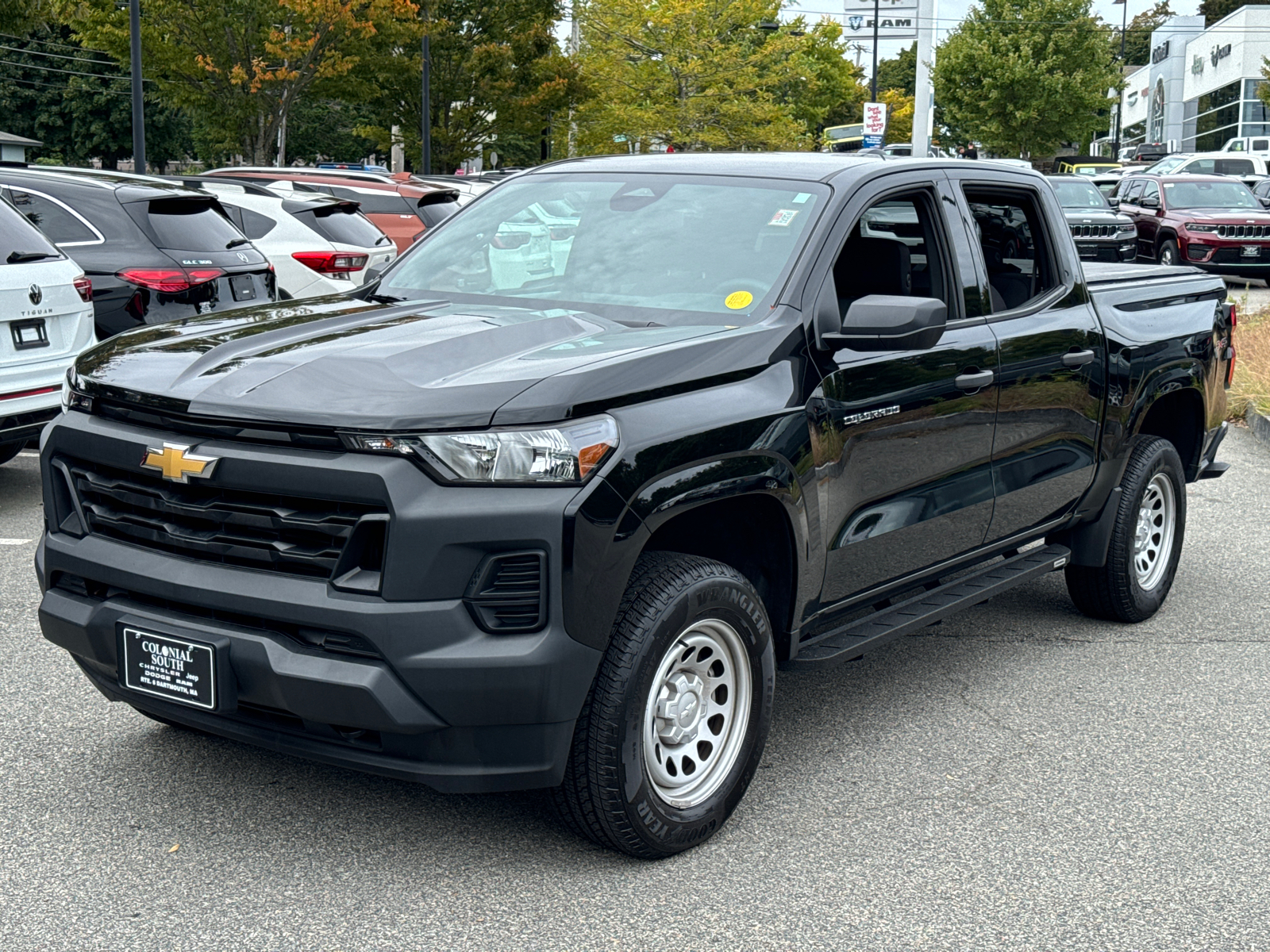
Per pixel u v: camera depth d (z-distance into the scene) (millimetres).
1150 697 5051
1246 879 3615
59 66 61062
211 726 3449
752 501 3717
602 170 4797
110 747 4266
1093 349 5258
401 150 38875
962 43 53656
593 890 3432
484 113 38438
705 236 4262
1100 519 5637
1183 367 5840
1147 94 98438
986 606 6250
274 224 12281
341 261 12297
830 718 4758
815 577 3932
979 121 54031
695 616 3463
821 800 4047
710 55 37812
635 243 4320
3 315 6707
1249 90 65500
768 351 3785
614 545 3193
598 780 3348
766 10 38562
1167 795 4156
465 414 3117
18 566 6332
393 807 3881
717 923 3295
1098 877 3602
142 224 8688
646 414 3355
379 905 3328
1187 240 22359
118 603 3445
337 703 3111
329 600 3113
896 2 55062
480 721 3137
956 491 4559
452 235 4750
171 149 63125
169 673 3326
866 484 4086
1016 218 5184
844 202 4242
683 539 3924
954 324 4559
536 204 4688
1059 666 5379
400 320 3898
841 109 74062
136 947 3107
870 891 3486
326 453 3143
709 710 3674
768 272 4051
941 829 3867
